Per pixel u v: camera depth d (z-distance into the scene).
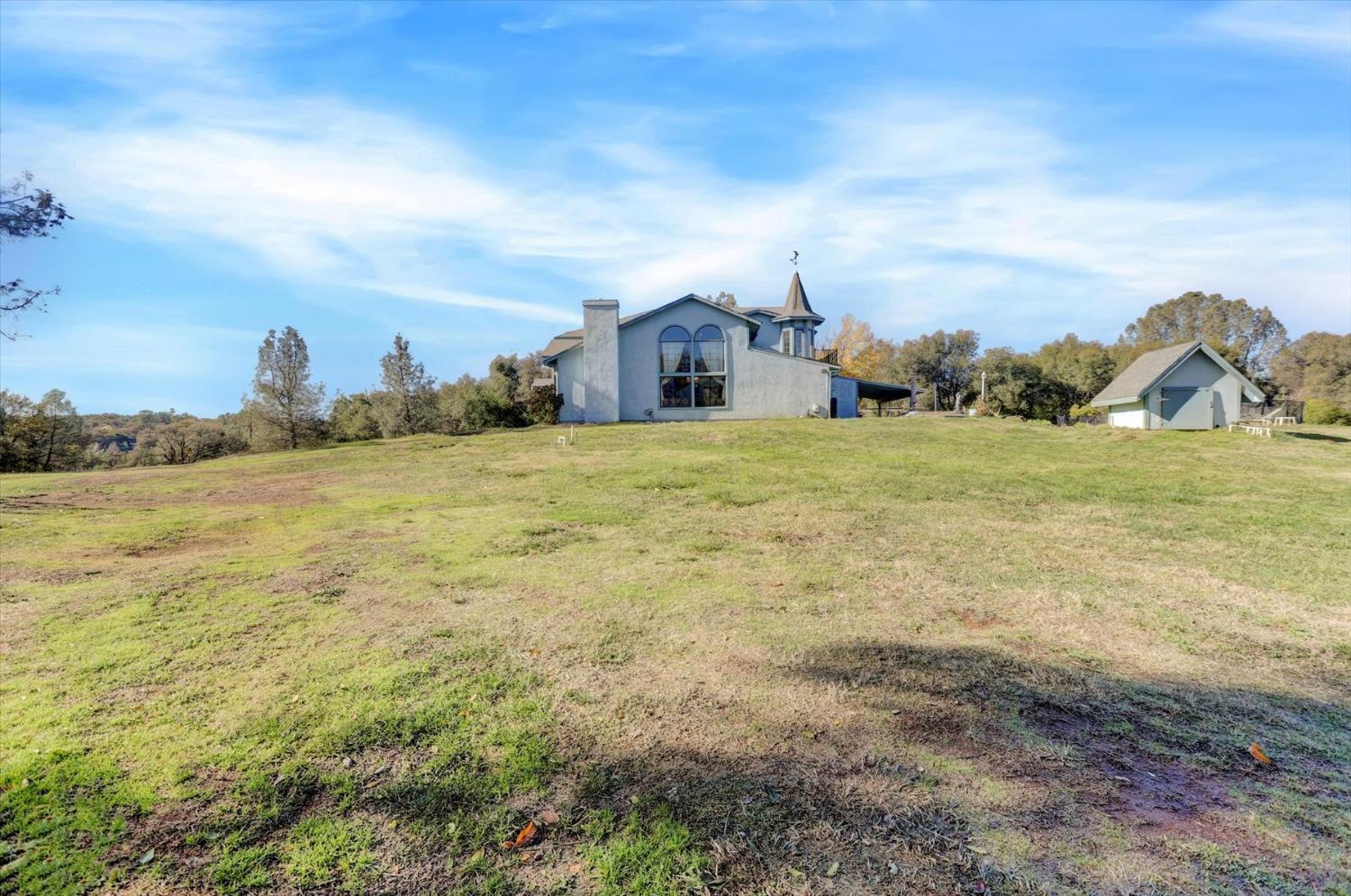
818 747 3.07
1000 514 8.88
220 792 2.74
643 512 9.28
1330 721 3.32
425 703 3.56
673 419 27.88
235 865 2.29
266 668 4.08
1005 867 2.23
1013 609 5.13
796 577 6.04
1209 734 3.19
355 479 13.80
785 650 4.29
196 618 5.10
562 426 25.69
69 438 35.25
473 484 12.46
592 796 2.71
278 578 6.25
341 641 4.55
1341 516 8.65
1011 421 23.80
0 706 3.57
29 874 2.23
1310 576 5.96
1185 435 18.94
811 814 2.55
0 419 32.03
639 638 4.56
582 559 6.80
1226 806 2.60
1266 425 21.69
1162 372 21.58
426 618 5.05
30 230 10.69
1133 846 2.35
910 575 6.09
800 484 11.38
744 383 27.83
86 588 5.99
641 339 27.94
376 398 32.50
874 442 17.28
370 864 2.31
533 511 9.52
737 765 2.92
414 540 7.85
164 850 2.38
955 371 62.31
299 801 2.68
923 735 3.18
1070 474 12.34
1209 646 4.34
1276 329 78.56
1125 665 4.05
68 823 2.53
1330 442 17.25
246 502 11.20
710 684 3.79
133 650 4.40
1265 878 2.17
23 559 7.21
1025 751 3.02
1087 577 5.98
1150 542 7.32
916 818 2.52
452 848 2.39
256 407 30.20
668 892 2.14
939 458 14.45
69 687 3.82
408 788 2.78
